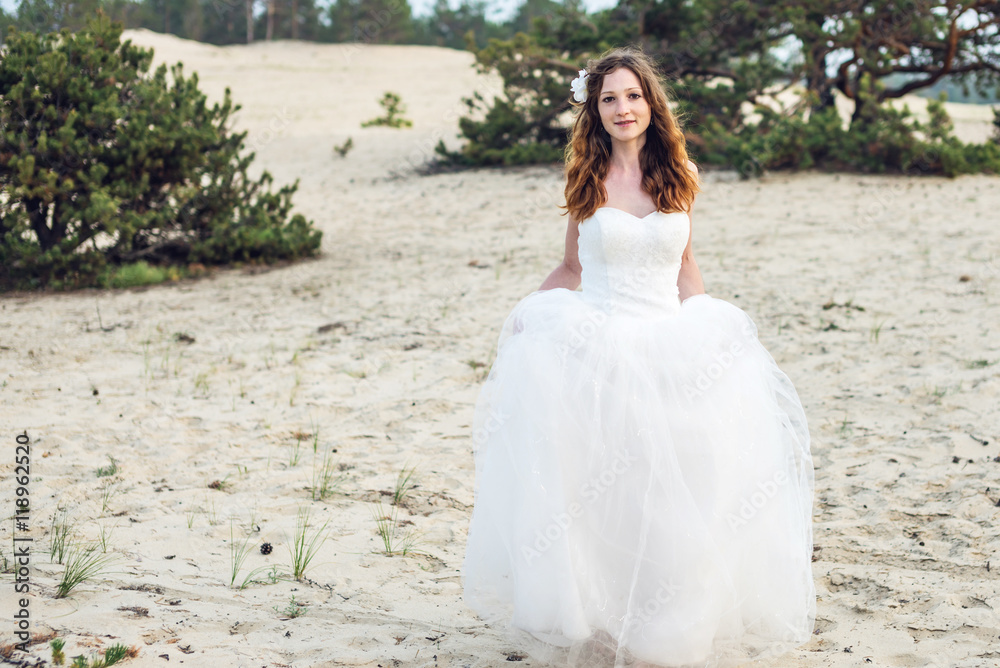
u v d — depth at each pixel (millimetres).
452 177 19875
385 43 63688
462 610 3346
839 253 10906
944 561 3611
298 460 5070
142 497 4453
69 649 2727
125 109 11508
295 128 27703
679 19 20766
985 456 4719
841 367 6582
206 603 3262
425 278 10797
